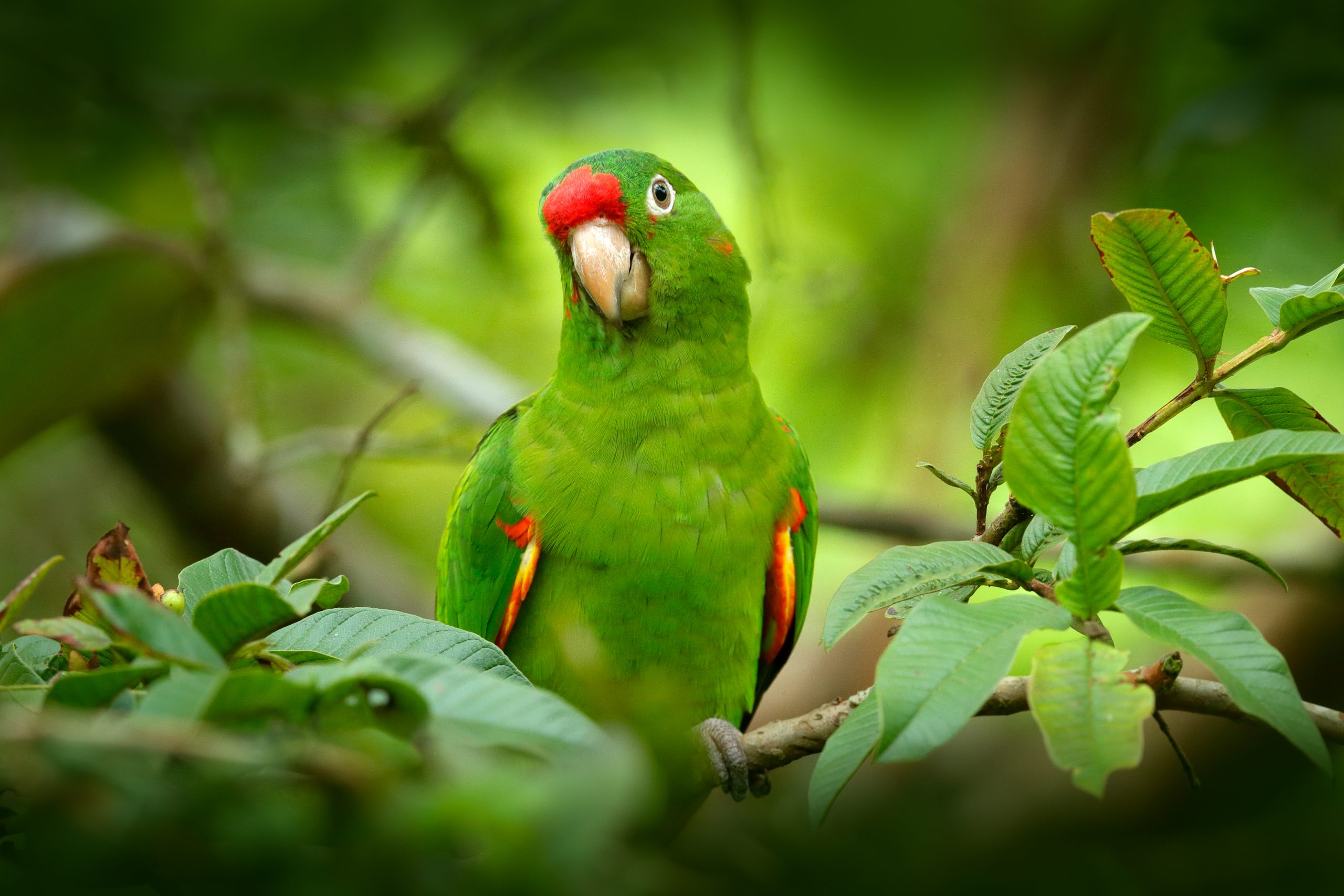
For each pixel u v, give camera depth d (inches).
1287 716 118.6
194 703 97.7
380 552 583.5
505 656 152.9
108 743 91.7
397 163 561.3
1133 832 393.7
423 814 88.1
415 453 421.4
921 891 223.8
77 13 492.7
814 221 595.5
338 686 101.8
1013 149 602.5
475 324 599.5
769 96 581.6
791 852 226.2
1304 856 261.1
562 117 527.2
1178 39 513.0
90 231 487.2
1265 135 417.7
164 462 562.6
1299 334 155.2
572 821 84.2
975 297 594.9
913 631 124.3
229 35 522.0
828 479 597.3
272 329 595.8
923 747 115.3
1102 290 574.6
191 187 491.2
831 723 200.5
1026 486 127.1
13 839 114.9
